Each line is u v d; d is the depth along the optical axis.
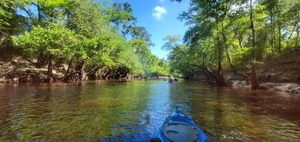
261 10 25.08
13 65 29.91
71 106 13.03
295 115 11.38
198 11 31.39
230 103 15.34
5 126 8.52
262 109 13.05
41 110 11.64
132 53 56.91
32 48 28.17
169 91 24.30
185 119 7.61
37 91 19.61
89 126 8.88
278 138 7.63
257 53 26.92
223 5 11.56
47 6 32.09
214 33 31.05
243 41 40.12
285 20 28.11
